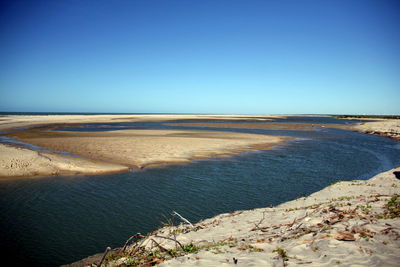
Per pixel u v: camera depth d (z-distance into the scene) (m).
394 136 40.72
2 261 7.44
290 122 84.00
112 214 10.70
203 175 16.62
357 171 18.31
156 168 18.20
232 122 76.44
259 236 6.71
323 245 5.16
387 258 4.34
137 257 6.26
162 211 11.06
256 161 20.86
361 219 6.57
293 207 10.21
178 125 59.62
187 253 5.77
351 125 70.69
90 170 17.09
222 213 10.90
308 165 19.80
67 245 8.34
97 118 82.94
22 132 38.06
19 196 12.62
